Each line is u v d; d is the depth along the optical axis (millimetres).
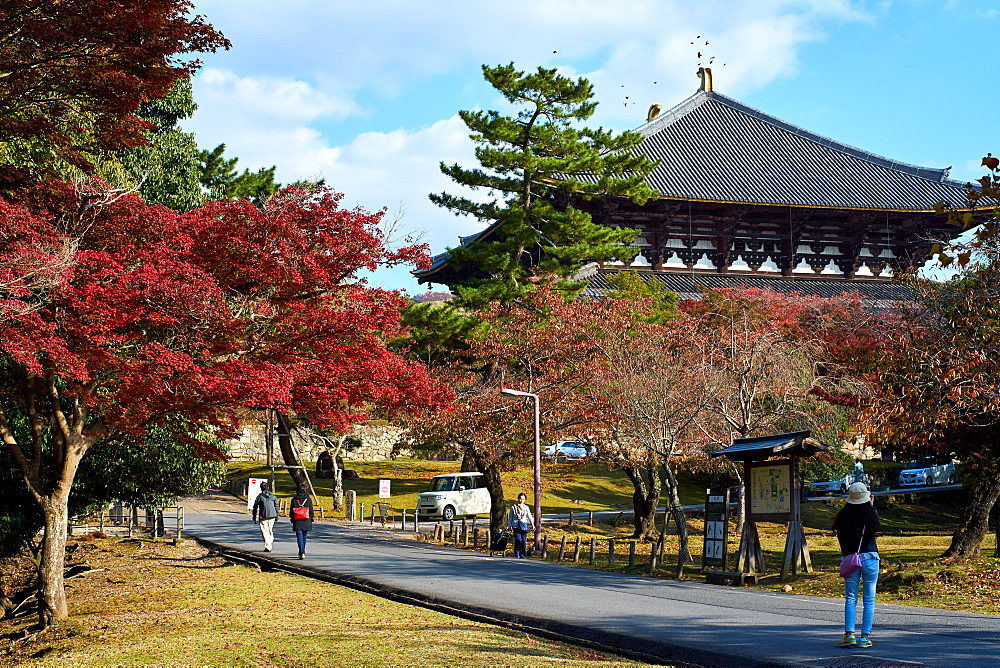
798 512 19703
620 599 16031
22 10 15852
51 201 17156
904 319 23906
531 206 40312
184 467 24859
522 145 39438
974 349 18922
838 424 40281
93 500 24828
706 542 20484
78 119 18938
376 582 18578
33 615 18609
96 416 21344
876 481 56438
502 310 35594
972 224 10914
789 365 30656
